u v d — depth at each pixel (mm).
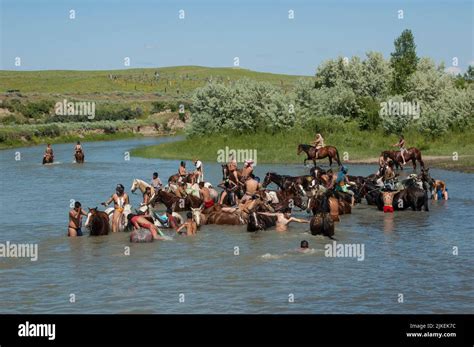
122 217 26547
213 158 64312
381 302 16734
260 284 18438
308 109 76500
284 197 31891
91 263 21109
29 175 50688
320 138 55094
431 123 67500
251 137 70250
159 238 24734
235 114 72938
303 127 71812
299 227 27078
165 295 17547
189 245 23594
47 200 36406
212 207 28891
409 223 27703
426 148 64125
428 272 19547
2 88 176375
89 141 103000
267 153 64375
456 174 46938
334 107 75500
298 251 22406
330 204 28141
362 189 34312
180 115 129250
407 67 96875
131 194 38688
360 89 86688
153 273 19781
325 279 18859
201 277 19234
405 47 124375
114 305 16812
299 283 18484
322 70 90000
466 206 32188
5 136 90625
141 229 24562
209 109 74188
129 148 84750
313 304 16641
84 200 36219
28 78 198125
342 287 18047
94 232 25500
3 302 17172
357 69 88562
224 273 19656
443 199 34688
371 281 18625
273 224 26984
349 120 73875
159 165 58469
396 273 19469
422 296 17188
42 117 123250
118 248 23250
